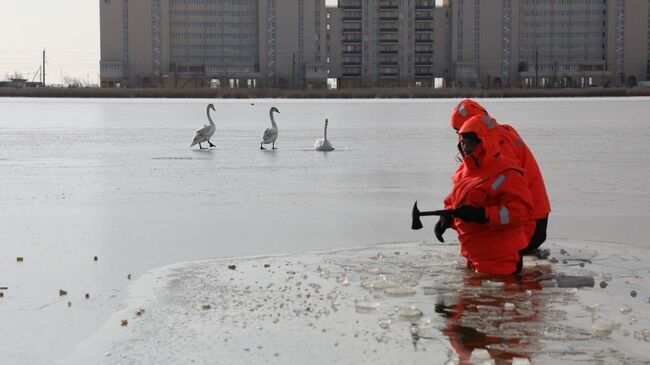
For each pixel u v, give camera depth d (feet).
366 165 80.43
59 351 25.63
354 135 128.57
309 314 28.78
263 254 38.52
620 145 102.32
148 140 118.62
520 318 28.14
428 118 191.72
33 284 33.37
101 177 70.69
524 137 118.42
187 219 48.73
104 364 24.50
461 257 37.35
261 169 77.46
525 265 35.76
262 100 414.00
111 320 28.50
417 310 28.55
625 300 30.30
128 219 48.70
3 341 26.61
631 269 35.04
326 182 66.64
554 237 42.19
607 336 26.23
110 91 502.38
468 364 23.99
